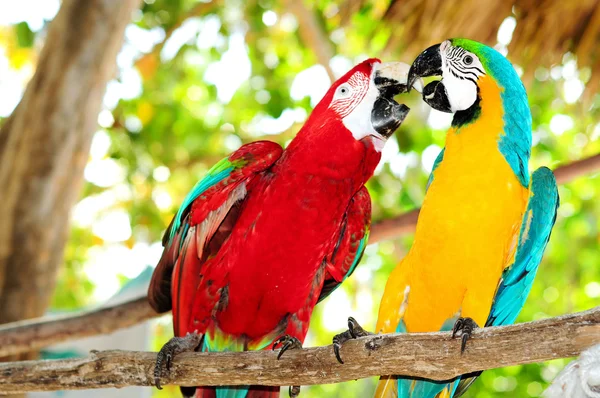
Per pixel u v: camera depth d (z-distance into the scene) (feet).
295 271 10.98
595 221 29.45
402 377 10.73
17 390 10.04
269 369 9.26
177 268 11.33
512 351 7.91
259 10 29.53
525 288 11.02
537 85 23.56
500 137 10.26
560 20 14.14
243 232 10.98
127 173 29.91
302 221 10.84
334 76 24.40
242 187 11.28
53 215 16.74
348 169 11.02
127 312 14.01
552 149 29.43
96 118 17.40
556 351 7.69
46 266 16.62
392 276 10.73
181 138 30.53
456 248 9.86
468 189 9.91
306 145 11.11
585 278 30.07
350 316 9.16
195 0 29.71
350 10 16.34
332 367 8.94
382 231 14.48
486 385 26.76
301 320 11.50
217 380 9.56
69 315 14.21
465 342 8.14
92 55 17.12
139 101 29.73
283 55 30.91
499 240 9.91
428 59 11.35
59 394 15.83
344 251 12.43
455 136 10.54
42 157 16.65
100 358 9.90
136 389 16.57
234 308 11.16
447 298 10.09
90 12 17.17
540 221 10.53
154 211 30.04
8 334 13.88
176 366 9.70
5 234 16.37
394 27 15.34
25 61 30.04
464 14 14.35
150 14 28.76
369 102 11.34
